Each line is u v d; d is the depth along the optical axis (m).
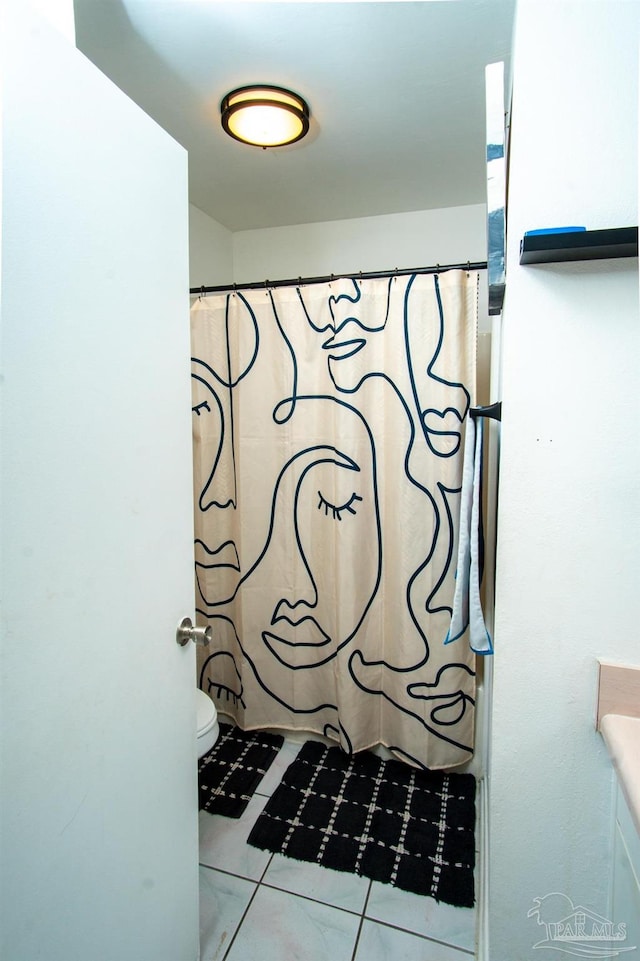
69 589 0.65
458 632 1.21
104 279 0.71
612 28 0.75
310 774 1.68
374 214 2.22
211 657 1.93
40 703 0.61
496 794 0.92
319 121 1.51
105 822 0.74
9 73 0.54
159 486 0.86
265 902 1.24
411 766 1.71
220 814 1.52
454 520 1.54
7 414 0.55
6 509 0.56
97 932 0.73
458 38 1.17
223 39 1.17
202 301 1.75
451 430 1.51
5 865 0.57
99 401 0.70
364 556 1.67
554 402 0.82
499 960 0.96
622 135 0.77
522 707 0.89
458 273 1.47
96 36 1.15
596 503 0.82
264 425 1.72
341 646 1.68
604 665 0.83
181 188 0.90
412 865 1.34
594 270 0.79
